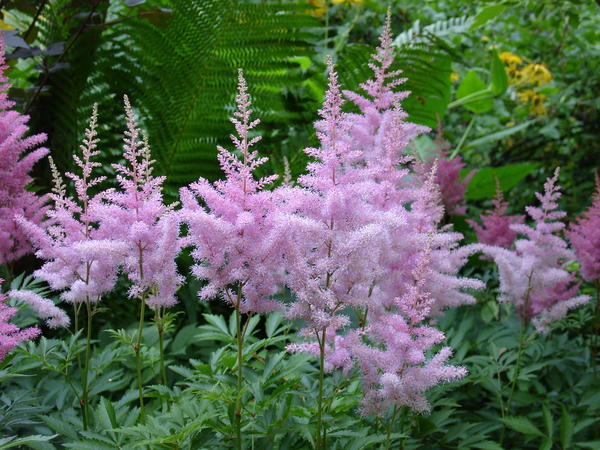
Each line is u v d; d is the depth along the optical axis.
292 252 1.06
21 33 1.81
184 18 1.93
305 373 1.38
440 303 1.41
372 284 1.23
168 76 1.96
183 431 1.06
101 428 1.24
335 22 3.77
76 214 1.65
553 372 1.72
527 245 1.58
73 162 1.89
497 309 1.91
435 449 1.41
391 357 1.13
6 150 1.42
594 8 3.34
